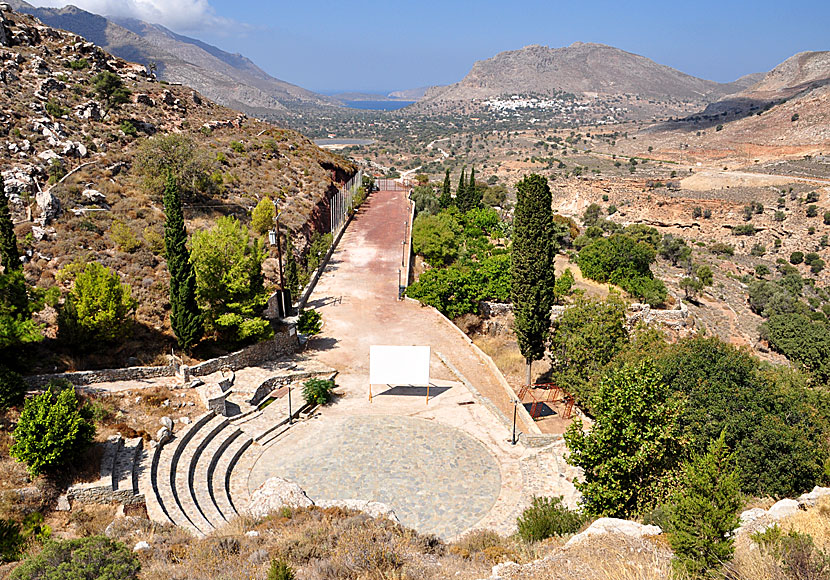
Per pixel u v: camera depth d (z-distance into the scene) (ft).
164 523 64.49
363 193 317.63
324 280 179.73
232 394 105.29
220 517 71.15
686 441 68.69
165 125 264.11
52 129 196.34
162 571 47.93
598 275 196.13
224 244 110.93
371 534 56.29
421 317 151.74
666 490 63.36
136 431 83.10
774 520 54.13
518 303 116.57
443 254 213.25
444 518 75.41
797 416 79.87
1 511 61.46
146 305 118.73
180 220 101.09
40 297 89.56
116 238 140.46
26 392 82.48
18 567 46.34
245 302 112.98
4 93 206.18
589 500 67.41
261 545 54.54
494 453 92.94
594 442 66.03
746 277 334.03
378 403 109.19
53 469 69.36
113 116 237.45
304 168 275.59
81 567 45.19
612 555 47.75
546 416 110.22
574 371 110.32
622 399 64.39
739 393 80.89
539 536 60.44
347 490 81.61
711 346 93.09
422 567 49.57
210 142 257.75
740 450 74.90
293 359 124.06
